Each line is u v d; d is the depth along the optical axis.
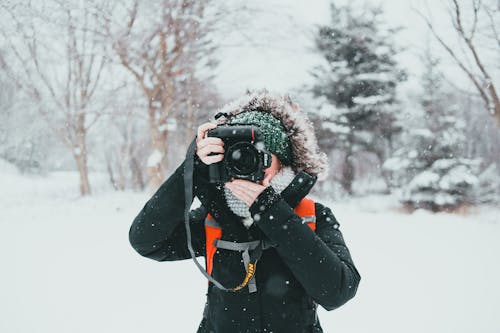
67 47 12.23
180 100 14.48
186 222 1.11
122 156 21.23
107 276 4.83
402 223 9.12
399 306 3.92
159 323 3.52
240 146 1.09
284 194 1.21
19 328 3.39
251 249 1.21
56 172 40.88
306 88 19.33
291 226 1.07
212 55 13.41
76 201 13.70
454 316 3.67
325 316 3.71
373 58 19.19
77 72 14.69
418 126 16.36
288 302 1.20
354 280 1.18
